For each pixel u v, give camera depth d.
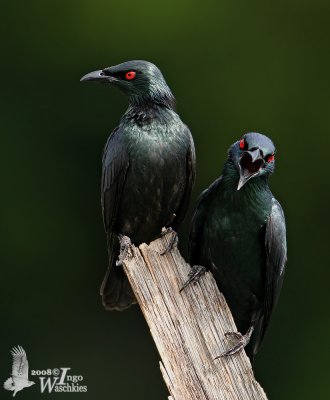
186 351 10.41
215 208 11.62
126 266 10.73
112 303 12.83
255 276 11.81
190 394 10.25
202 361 10.38
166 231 11.04
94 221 17.91
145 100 12.48
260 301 11.98
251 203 11.52
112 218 12.58
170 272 10.72
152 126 12.31
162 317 10.56
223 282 11.90
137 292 10.67
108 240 12.83
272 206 11.62
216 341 10.48
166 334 10.49
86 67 18.59
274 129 18.50
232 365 10.38
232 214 11.57
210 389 10.27
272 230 11.57
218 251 11.71
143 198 12.38
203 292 10.68
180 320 10.56
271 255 11.62
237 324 12.23
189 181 12.55
